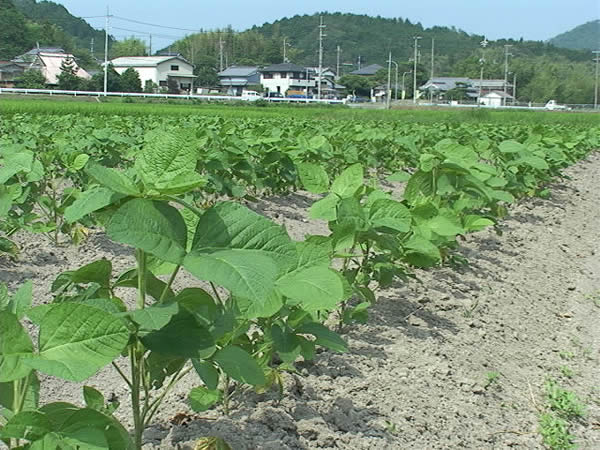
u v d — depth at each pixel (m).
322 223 10.37
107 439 2.46
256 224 2.40
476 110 54.31
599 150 26.83
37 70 95.06
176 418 3.81
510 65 154.38
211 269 2.19
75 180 9.15
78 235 7.30
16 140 10.38
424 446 4.04
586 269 9.01
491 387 5.05
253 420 3.82
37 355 2.25
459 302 6.53
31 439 2.34
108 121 17.34
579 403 5.14
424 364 5.04
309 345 3.66
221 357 2.87
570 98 140.75
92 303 2.50
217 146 9.18
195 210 2.46
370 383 4.55
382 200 4.61
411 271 7.00
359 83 139.38
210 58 152.12
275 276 2.19
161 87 106.19
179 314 2.55
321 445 3.77
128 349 2.84
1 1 131.75
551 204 12.96
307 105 70.31
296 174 10.42
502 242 9.30
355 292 4.95
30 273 6.55
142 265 2.69
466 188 7.19
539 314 6.93
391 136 14.86
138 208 2.28
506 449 4.30
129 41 165.00
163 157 2.39
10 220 6.63
